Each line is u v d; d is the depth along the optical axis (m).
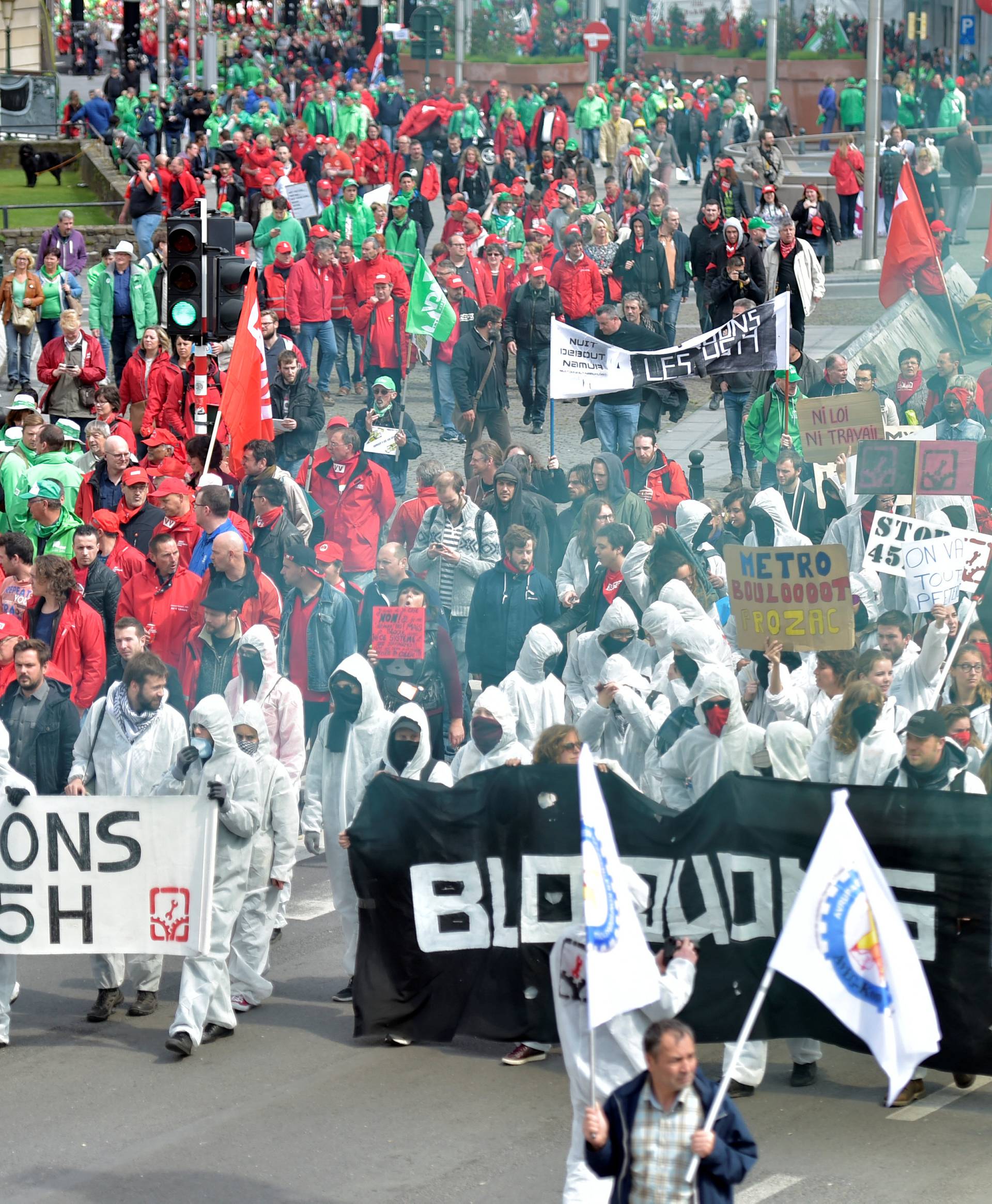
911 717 34.50
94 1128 33.56
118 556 52.59
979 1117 33.34
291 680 49.91
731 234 79.50
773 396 69.81
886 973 26.94
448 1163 31.86
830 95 172.25
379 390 68.31
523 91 191.50
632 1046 28.72
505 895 36.31
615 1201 25.47
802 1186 30.39
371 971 36.97
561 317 84.94
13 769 42.25
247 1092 35.06
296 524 55.34
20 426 61.50
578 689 46.06
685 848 35.00
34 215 134.62
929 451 49.19
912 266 86.00
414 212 108.00
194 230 58.44
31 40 190.88
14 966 37.81
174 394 69.44
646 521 55.97
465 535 53.03
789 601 41.38
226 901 37.47
